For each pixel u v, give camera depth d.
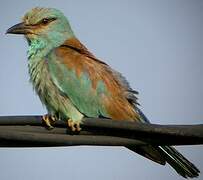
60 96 11.59
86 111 11.48
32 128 8.01
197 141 7.20
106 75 11.59
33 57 12.18
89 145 7.83
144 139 7.58
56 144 7.81
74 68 11.59
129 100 11.59
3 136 7.66
